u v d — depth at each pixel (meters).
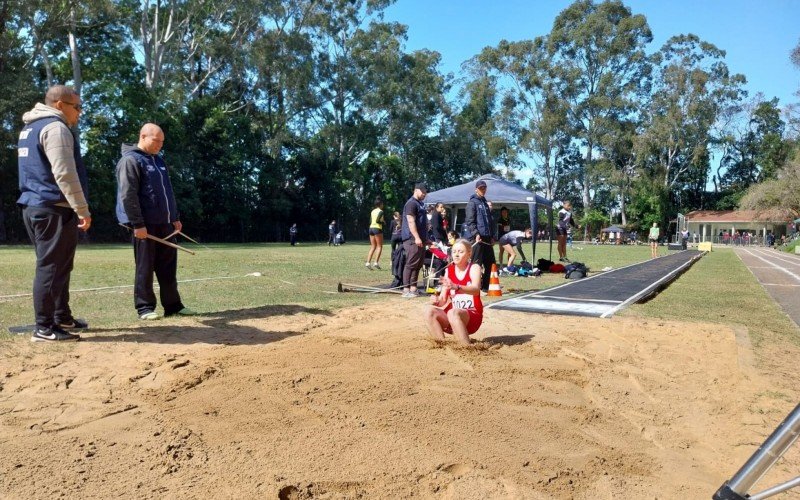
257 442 3.07
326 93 52.00
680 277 14.98
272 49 44.50
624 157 64.38
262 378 4.15
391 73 53.81
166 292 6.73
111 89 36.50
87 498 2.46
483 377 4.33
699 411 3.81
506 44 61.97
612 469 2.90
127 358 4.70
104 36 38.56
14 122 31.22
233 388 3.92
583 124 61.56
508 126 62.00
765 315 8.05
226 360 4.64
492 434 3.24
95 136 37.00
